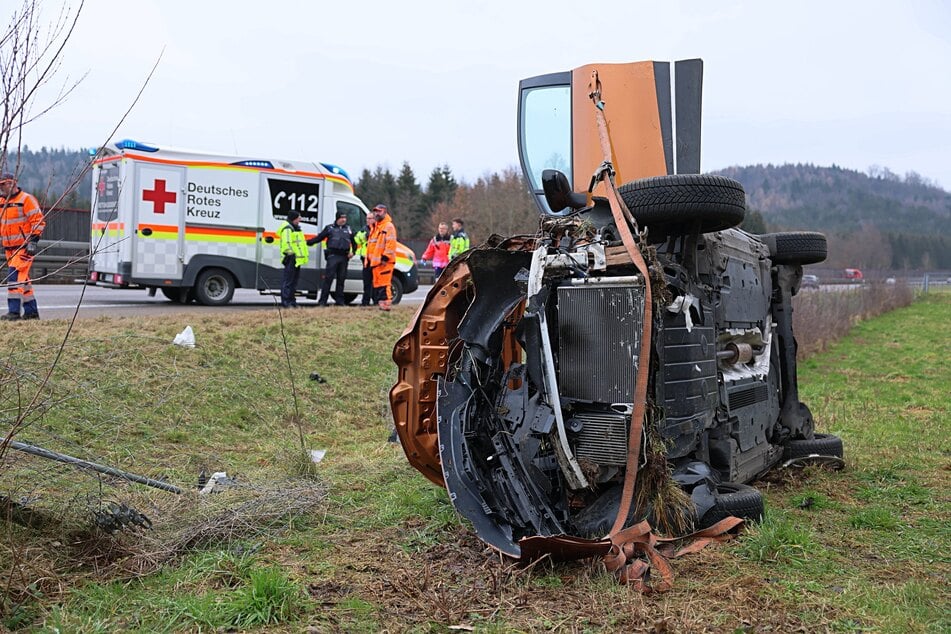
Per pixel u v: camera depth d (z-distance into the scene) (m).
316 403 9.88
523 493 4.71
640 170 6.32
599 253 4.76
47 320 10.50
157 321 11.38
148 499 5.23
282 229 15.48
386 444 8.28
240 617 3.82
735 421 5.93
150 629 3.71
